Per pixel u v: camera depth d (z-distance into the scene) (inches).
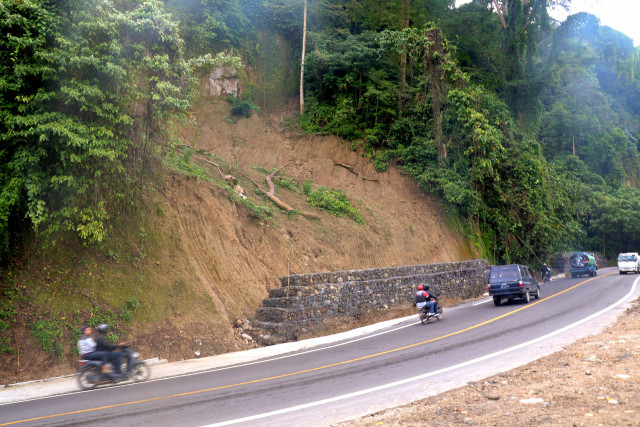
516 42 1567.4
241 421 264.4
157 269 629.0
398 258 1081.4
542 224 1387.8
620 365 323.6
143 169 663.1
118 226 629.0
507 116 1416.1
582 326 531.5
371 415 259.0
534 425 213.6
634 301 721.6
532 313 680.4
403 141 1357.0
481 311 762.2
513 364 373.1
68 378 469.7
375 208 1184.2
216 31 1333.7
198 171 892.6
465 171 1285.7
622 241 2438.5
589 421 211.6
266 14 1473.9
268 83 1406.3
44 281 546.0
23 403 367.6
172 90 618.8
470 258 1253.1
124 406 321.4
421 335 575.2
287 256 856.3
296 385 354.6
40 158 537.6
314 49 1387.8
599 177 2440.9
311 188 1143.6
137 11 589.3
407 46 1296.8
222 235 765.3
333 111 1347.2
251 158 1190.9
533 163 1386.6
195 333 584.7
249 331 635.5
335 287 711.7
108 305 560.4
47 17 529.7
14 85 523.2
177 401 325.4
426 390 311.3
